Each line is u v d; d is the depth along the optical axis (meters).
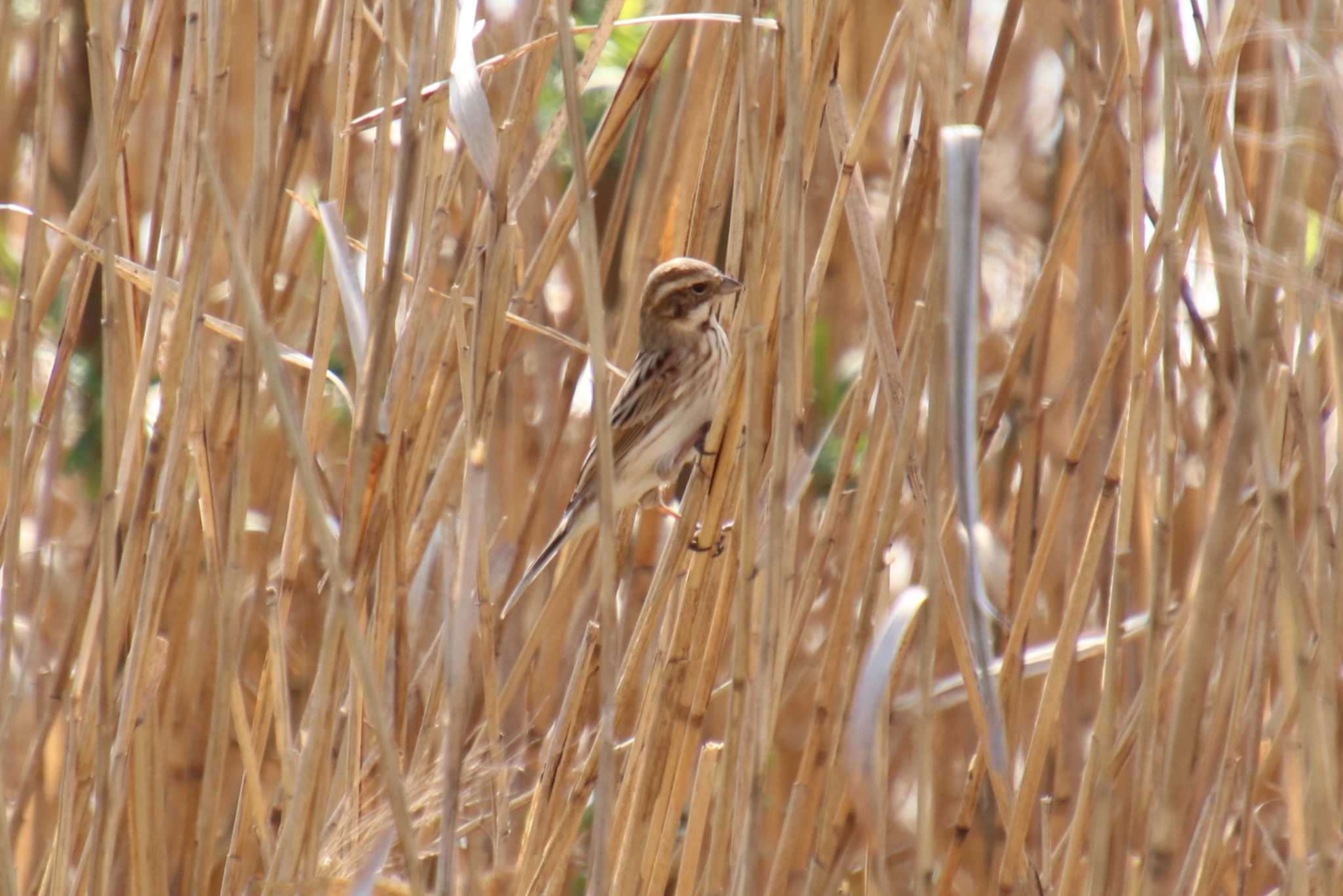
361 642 6.81
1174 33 6.79
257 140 8.12
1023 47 14.30
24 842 10.59
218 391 9.67
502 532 12.14
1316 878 7.79
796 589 8.91
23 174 14.86
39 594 10.41
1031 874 7.98
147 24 8.86
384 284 7.11
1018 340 8.65
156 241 9.97
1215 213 6.16
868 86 12.99
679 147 10.28
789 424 6.85
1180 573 10.56
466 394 7.22
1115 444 7.71
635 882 8.09
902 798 12.62
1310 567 7.65
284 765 8.58
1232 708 7.89
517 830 11.08
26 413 8.57
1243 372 6.16
